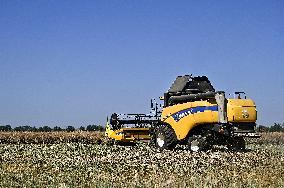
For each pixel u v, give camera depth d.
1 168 15.55
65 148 25.00
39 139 35.59
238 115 21.39
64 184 11.80
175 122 23.86
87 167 15.80
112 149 24.11
